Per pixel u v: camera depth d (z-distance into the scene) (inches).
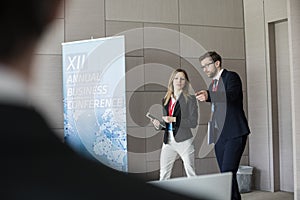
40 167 13.0
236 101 173.6
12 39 13.7
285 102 230.5
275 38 234.7
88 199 13.1
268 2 233.0
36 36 14.0
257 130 241.1
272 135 232.7
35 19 14.0
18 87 13.6
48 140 13.5
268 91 234.1
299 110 172.7
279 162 234.1
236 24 247.1
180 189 16.9
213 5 243.6
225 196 24.5
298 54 172.2
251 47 243.6
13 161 12.8
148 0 230.8
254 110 242.4
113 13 224.2
